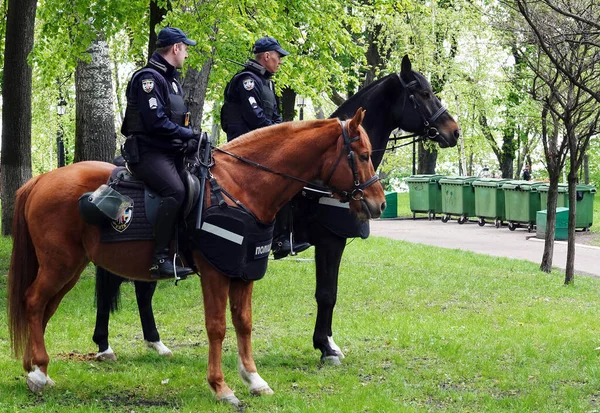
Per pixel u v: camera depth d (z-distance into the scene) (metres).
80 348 8.42
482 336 9.20
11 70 15.93
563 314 10.89
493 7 12.66
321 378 7.27
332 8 15.88
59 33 14.81
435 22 29.98
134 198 6.47
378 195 6.53
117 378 7.14
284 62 15.38
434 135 8.23
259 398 6.55
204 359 7.96
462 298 12.11
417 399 6.72
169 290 11.91
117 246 6.47
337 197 6.61
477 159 44.62
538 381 7.25
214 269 6.38
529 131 33.94
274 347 8.52
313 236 7.76
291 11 14.64
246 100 7.33
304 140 6.51
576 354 8.29
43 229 6.65
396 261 16.20
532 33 10.84
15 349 6.79
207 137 6.54
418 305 11.46
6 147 16.38
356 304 11.50
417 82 8.22
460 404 6.55
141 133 6.38
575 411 6.29
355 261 15.91
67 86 30.75
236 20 12.84
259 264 6.52
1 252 14.70
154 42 13.33
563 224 22.23
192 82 13.19
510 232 24.34
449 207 27.45
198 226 6.27
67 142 35.94
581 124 15.02
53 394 6.64
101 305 7.83
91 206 6.38
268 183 6.50
